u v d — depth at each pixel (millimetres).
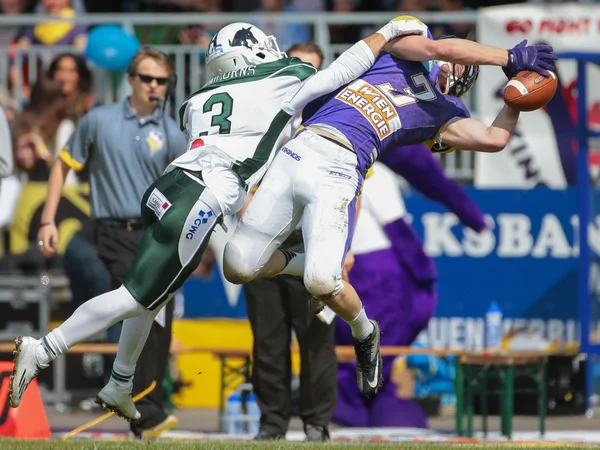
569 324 38406
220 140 22016
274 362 27219
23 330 37469
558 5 38812
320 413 27156
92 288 34406
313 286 20625
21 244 38812
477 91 38625
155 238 21219
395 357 33531
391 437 30266
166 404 31891
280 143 23125
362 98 21734
